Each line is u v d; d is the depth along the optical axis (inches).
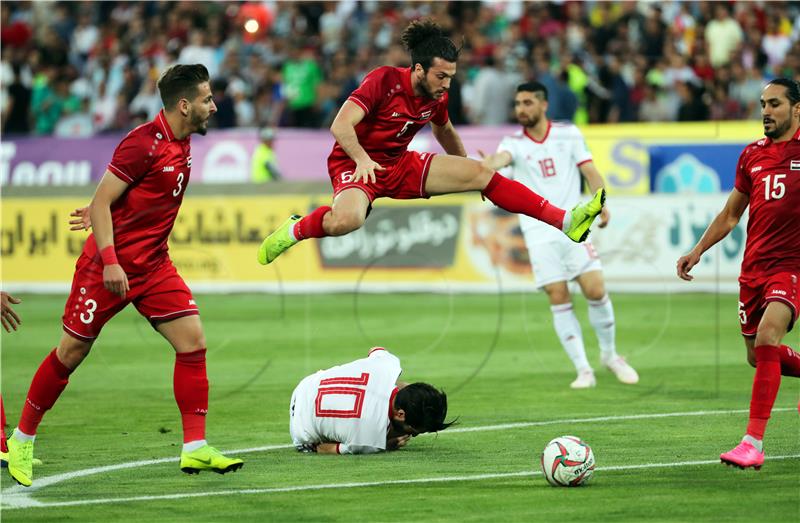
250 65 2374.5
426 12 2469.2
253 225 1962.4
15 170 2162.9
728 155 1958.7
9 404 1136.2
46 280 2042.3
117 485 772.6
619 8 2481.5
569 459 737.6
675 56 2224.4
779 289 794.8
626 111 2187.5
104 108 2418.8
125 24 2605.8
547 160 1214.9
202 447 765.3
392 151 844.6
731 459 764.6
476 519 660.1
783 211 801.6
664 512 668.1
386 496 722.8
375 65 2298.2
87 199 2030.0
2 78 2389.3
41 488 765.9
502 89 2169.0
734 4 2422.5
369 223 1963.6
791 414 1013.8
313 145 2082.9
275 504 706.8
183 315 765.3
